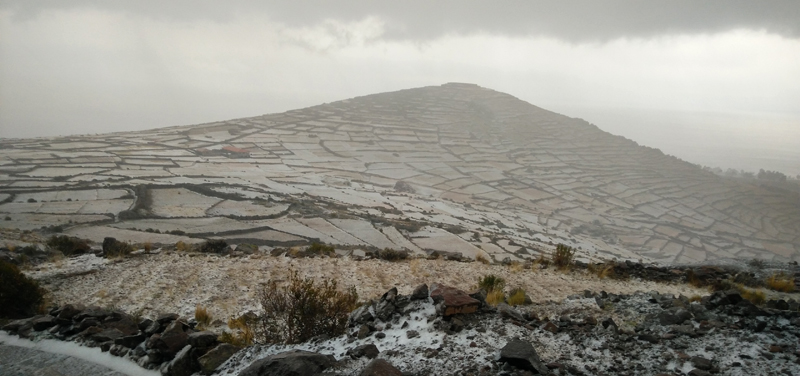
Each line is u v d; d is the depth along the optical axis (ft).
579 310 30.14
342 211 171.53
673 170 461.78
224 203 169.27
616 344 21.58
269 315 29.32
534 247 152.15
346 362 20.52
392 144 401.08
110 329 26.99
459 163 373.81
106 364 23.58
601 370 18.92
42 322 27.66
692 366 18.81
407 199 228.02
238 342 26.99
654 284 50.96
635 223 301.02
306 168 292.81
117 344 25.17
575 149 472.44
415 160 365.40
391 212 183.73
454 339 22.17
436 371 19.11
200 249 66.28
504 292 39.04
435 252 73.46
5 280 33.14
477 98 595.06
